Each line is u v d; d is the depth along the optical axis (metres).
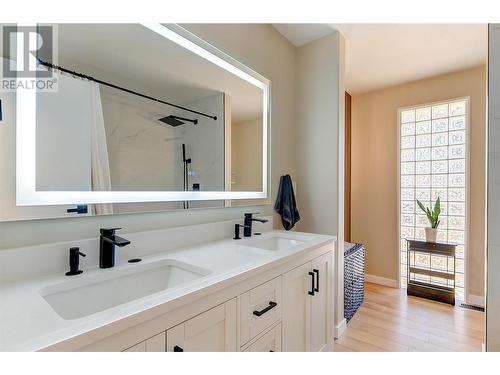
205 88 1.52
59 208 0.94
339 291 2.06
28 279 0.83
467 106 2.75
